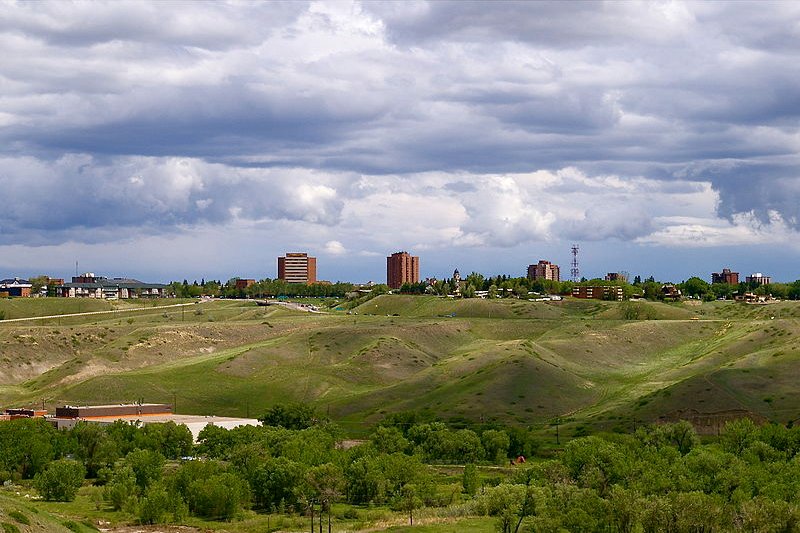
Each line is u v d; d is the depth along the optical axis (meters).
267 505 163.38
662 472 150.00
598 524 120.38
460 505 151.75
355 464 167.12
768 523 116.25
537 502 132.38
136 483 170.88
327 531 139.25
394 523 140.88
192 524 146.62
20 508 120.19
